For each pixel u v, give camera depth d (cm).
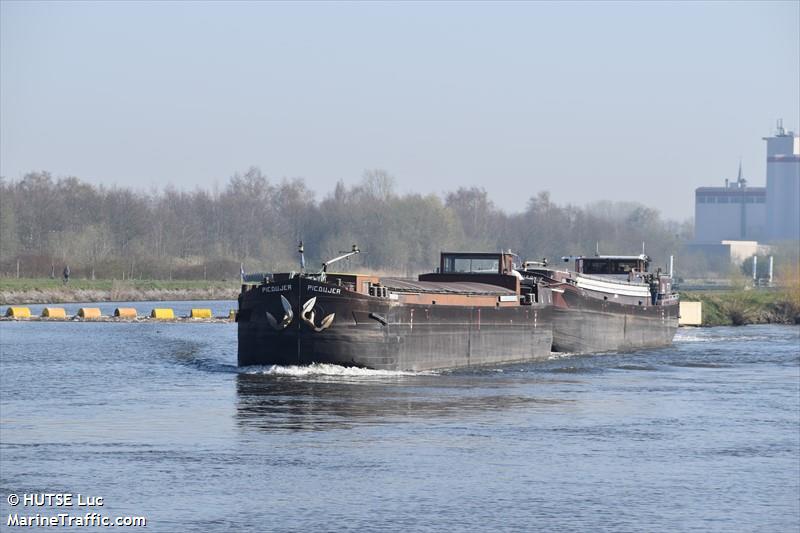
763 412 11275
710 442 9681
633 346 19500
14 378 13038
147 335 19500
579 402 11675
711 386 13325
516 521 7238
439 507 7475
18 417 10225
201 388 12031
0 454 8669
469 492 7844
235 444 9075
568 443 9481
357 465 8462
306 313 12638
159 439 9231
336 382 12356
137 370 13812
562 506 7594
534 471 8475
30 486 7775
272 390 11781
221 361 15050
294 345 12762
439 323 13962
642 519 7362
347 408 10769
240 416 10269
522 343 16038
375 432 9662
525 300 16350
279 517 7181
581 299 17838
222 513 7238
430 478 8169
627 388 12975
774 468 8750
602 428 10206
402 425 9988
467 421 10294
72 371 13738
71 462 8419
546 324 16788
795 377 14375
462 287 15300
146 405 10888
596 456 9038
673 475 8481
